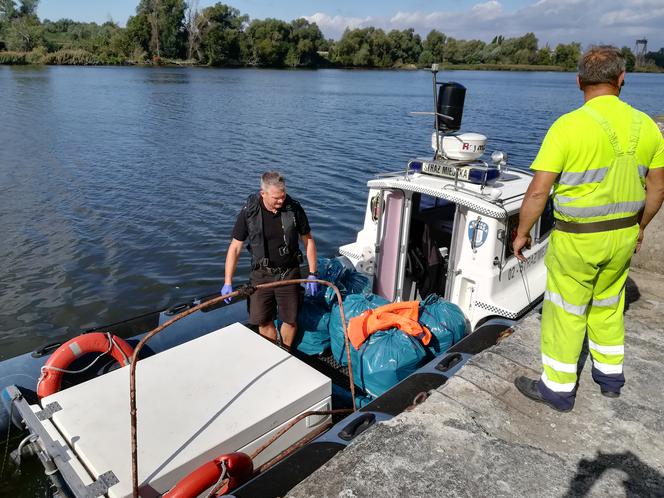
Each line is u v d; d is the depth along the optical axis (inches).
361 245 228.5
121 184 619.5
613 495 100.8
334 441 128.7
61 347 175.2
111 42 3991.1
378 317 182.7
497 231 192.9
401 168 738.2
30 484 175.3
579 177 104.9
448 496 99.0
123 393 140.4
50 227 470.3
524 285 219.6
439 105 215.3
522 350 148.8
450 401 126.3
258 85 2332.7
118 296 351.6
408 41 4913.9
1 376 179.8
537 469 106.5
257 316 183.0
